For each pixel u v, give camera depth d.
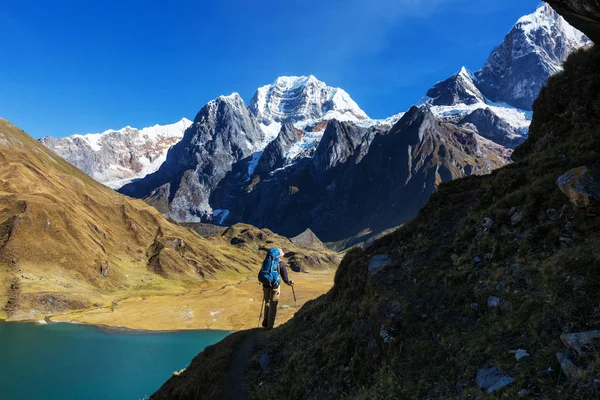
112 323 121.19
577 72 19.19
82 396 65.31
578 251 9.09
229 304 148.62
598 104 16.67
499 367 7.82
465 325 10.09
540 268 9.63
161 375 76.69
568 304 7.98
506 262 11.30
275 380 14.57
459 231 14.59
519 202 13.03
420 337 10.45
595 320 7.21
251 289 186.00
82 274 160.50
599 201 9.79
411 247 15.84
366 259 16.86
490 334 8.94
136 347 97.31
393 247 16.83
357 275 15.94
